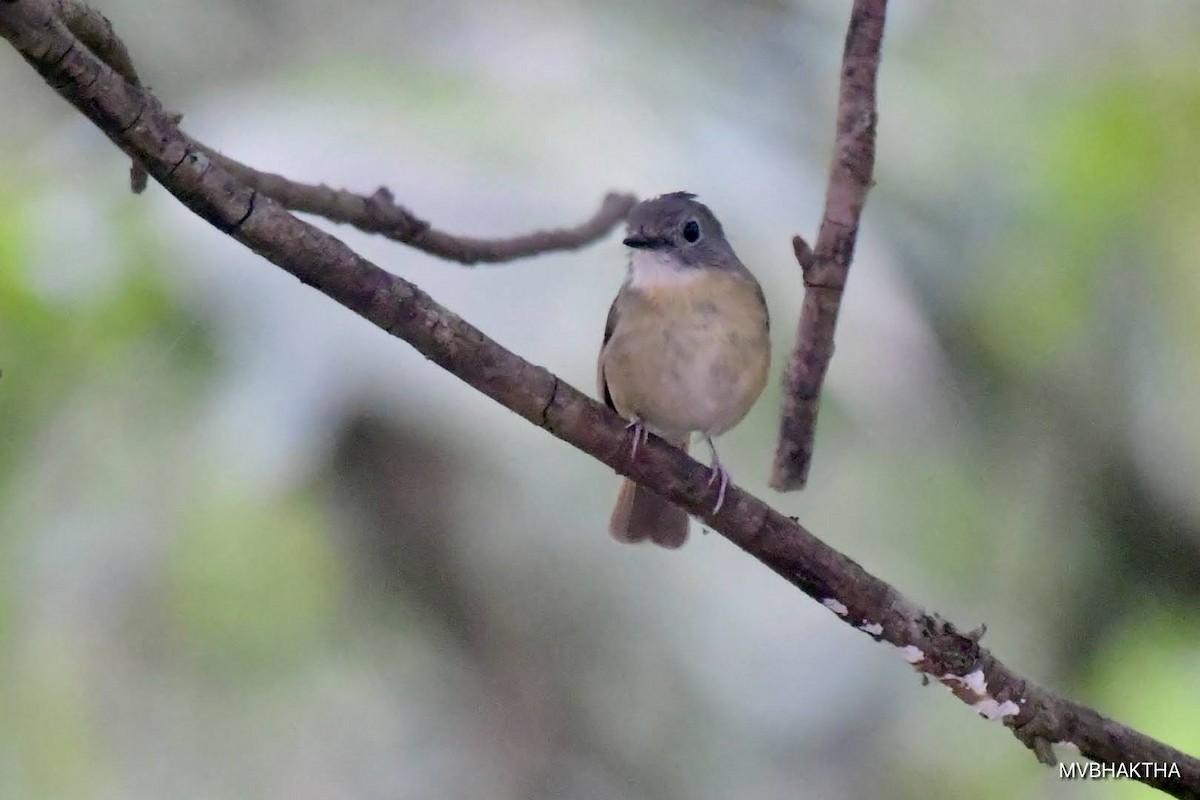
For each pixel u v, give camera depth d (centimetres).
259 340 912
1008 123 1081
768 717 1154
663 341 799
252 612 1062
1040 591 1119
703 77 1036
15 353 922
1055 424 1095
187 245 922
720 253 819
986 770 1116
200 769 1091
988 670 599
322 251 501
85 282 926
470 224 902
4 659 1020
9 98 1137
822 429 1082
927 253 1064
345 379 912
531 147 946
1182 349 1057
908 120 1087
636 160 955
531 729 1134
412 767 1127
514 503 1053
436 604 1100
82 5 526
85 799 1059
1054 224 1048
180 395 935
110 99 450
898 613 598
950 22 1127
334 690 1119
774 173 1004
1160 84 1047
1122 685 1058
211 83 1134
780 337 989
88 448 956
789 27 1084
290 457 915
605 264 940
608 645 1134
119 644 1046
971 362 1089
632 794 1133
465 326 538
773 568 605
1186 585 1095
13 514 967
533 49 1026
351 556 1073
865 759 1144
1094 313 1062
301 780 1112
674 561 1137
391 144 935
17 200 970
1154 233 1038
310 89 1018
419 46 1055
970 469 1111
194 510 990
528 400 562
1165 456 1081
